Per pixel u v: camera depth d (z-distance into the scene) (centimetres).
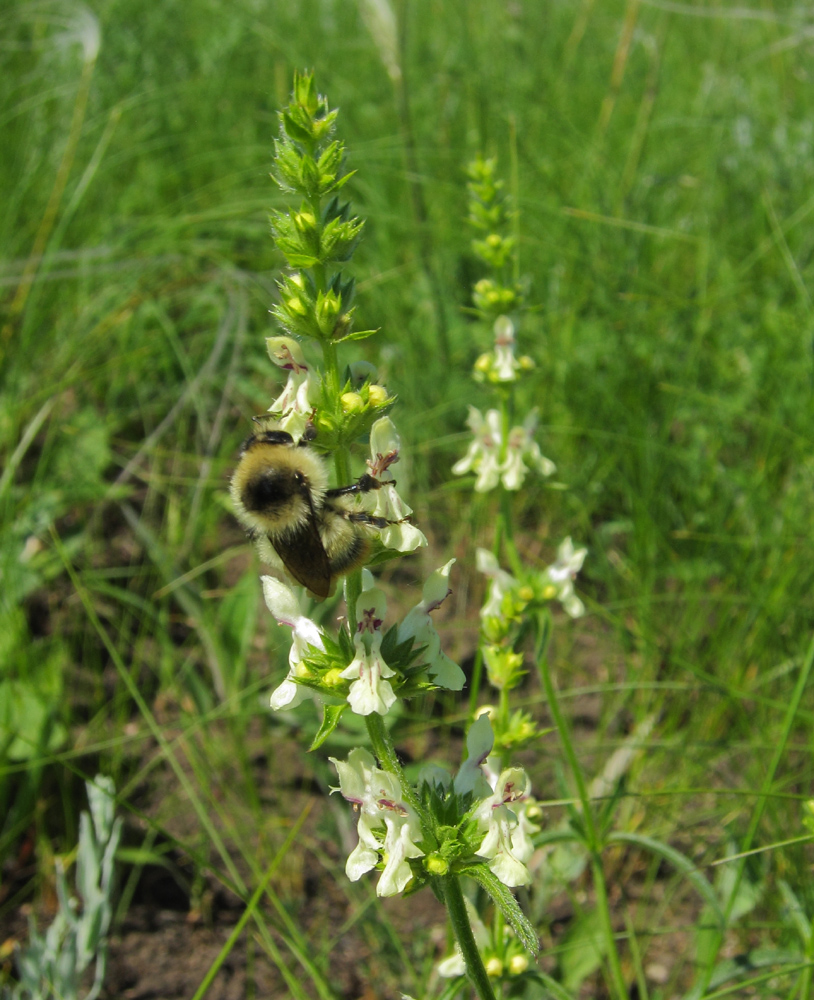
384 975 19
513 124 25
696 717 23
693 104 43
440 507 29
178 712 24
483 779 13
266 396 29
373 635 12
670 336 31
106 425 29
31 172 34
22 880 21
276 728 24
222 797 22
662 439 28
